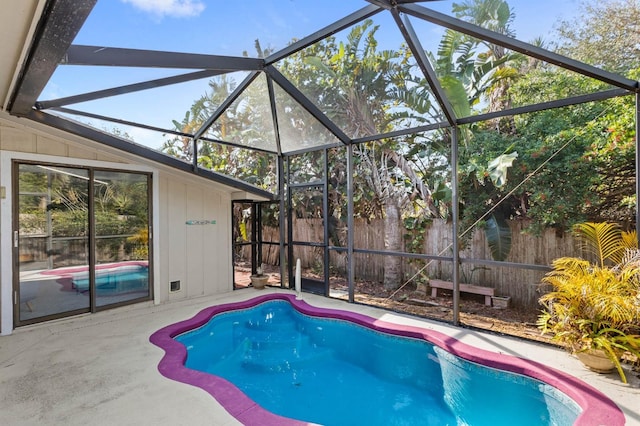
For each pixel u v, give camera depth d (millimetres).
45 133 4934
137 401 2957
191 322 5160
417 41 3801
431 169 7133
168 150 10289
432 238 7074
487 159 6316
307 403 3611
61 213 5164
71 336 4543
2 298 4590
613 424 2588
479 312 5836
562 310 3570
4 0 1901
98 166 5523
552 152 5633
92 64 2980
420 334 4555
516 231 6035
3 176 4629
